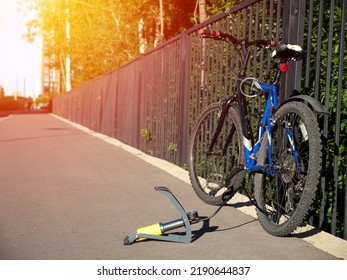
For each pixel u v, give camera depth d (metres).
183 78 6.03
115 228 3.02
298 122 3.00
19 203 3.77
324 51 3.47
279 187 3.21
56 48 27.56
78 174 5.39
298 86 3.27
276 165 2.88
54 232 2.92
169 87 6.77
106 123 13.02
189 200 3.95
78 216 3.34
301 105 2.78
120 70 10.91
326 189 3.34
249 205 3.74
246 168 3.16
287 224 2.70
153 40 13.54
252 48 4.16
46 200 3.89
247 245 2.66
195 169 4.08
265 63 4.07
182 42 6.06
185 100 5.92
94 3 15.20
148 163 6.50
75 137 11.85
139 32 13.63
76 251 2.55
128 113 9.77
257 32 3.98
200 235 2.88
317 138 2.62
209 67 5.13
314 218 3.38
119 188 4.49
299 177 2.75
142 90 8.47
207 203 3.80
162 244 2.68
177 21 12.30
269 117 3.06
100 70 17.03
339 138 3.04
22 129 15.56
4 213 3.42
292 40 3.31
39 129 15.73
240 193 4.29
